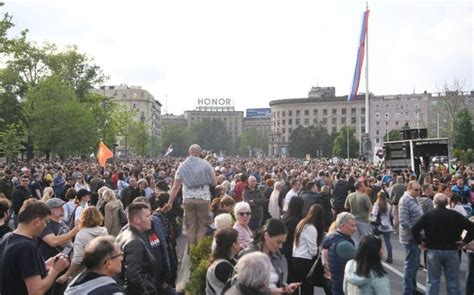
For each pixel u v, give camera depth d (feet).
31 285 17.62
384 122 515.09
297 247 27.71
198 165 35.47
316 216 28.02
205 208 35.65
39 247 25.54
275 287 18.80
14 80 215.51
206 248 26.86
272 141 648.38
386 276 20.47
